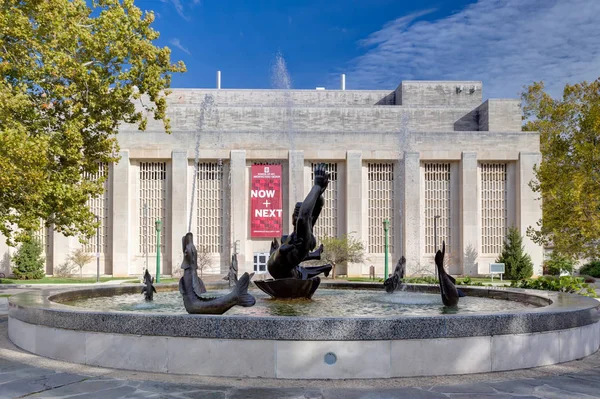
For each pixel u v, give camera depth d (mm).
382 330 7719
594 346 9602
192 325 7914
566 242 30016
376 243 47781
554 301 10508
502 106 52000
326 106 55125
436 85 57500
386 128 53906
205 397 6715
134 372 8039
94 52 23219
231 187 46219
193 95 57719
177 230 45656
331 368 7645
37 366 8453
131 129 49094
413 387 7188
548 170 31375
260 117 52344
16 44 20844
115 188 45781
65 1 22016
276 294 12492
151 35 24672
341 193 47812
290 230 46406
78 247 46656
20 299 11289
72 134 21703
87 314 8586
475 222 47125
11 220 21703
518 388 7129
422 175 48406
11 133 18203
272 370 7684
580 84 48438
